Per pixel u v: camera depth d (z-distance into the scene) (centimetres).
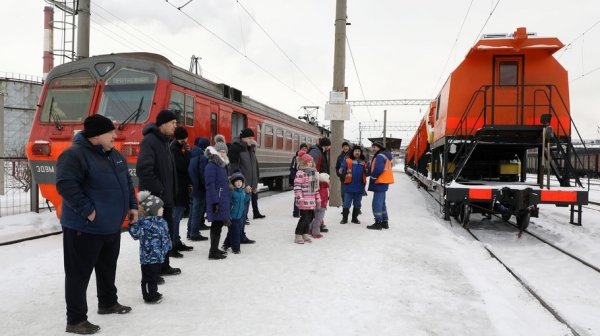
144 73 890
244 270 535
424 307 420
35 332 351
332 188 1202
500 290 494
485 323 384
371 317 391
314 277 508
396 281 500
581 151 3119
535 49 938
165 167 489
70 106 893
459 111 983
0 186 1049
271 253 624
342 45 1185
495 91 973
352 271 536
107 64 905
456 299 445
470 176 1128
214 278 501
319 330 361
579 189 820
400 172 4738
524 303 461
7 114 2373
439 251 658
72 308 347
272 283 484
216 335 347
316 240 721
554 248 755
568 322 408
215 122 1134
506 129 866
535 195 820
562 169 939
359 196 909
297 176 691
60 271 523
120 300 429
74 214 344
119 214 362
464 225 933
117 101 880
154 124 492
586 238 826
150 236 416
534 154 3045
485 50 948
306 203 683
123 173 370
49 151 861
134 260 575
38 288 462
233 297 438
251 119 1396
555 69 955
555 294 519
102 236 354
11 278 496
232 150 675
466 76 983
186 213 1015
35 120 892
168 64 925
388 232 804
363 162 908
